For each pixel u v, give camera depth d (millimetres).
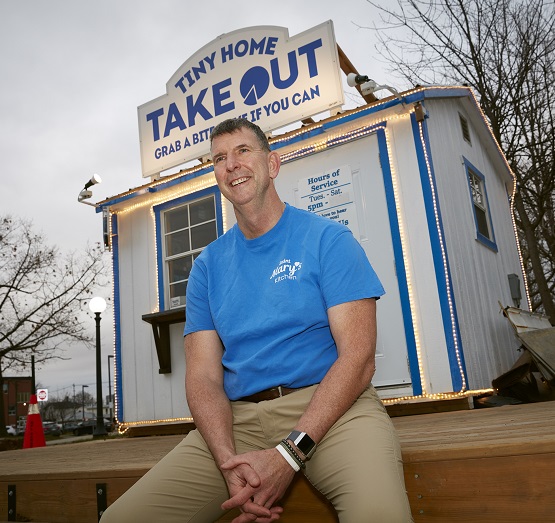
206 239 7645
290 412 1995
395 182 6156
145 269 8023
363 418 1877
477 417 3863
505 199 9977
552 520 1814
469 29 13156
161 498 1917
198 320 2326
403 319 5883
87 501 2855
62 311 25531
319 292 2068
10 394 71125
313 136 6586
